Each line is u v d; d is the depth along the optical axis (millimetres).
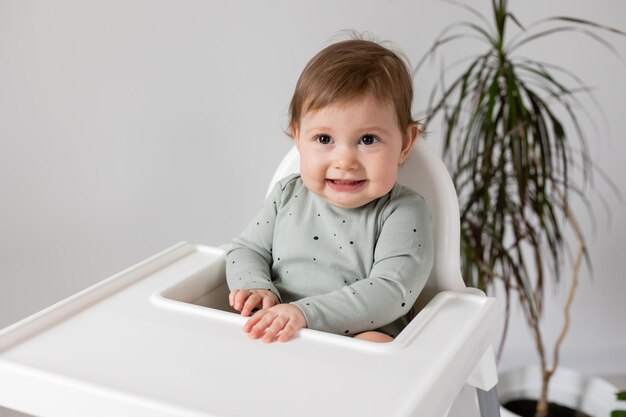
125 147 1698
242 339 726
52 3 1594
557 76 1546
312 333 732
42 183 1727
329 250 918
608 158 1588
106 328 748
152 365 672
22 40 1625
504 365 1761
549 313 1730
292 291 927
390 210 900
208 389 629
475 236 1359
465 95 1400
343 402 613
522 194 1320
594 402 1495
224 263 969
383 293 824
